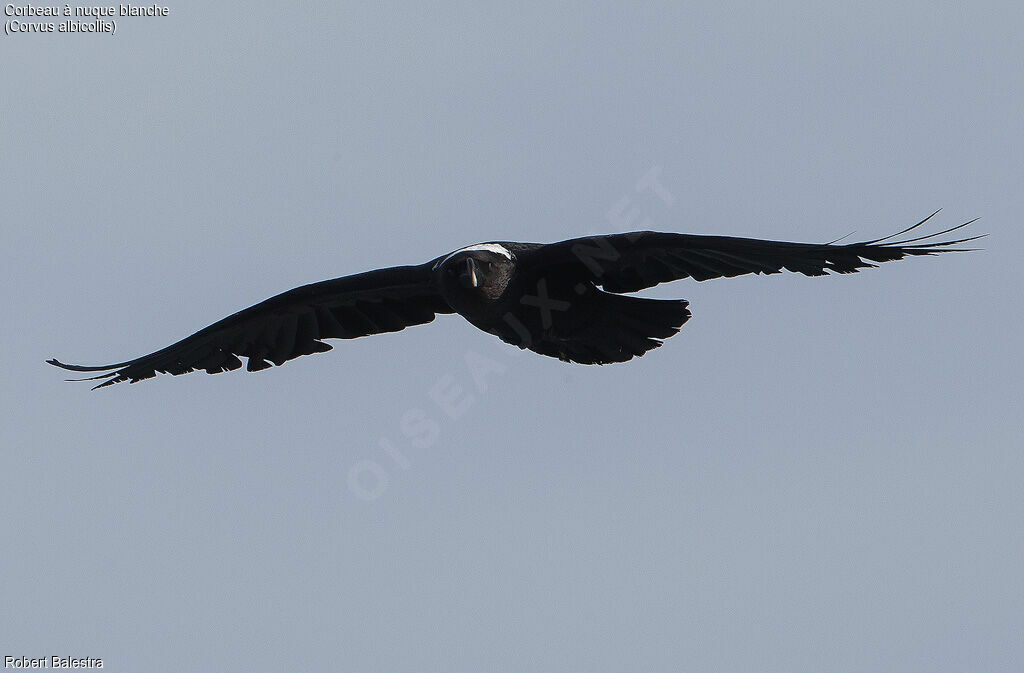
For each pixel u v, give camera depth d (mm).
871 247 14945
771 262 15445
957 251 14930
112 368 17766
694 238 15258
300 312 17359
